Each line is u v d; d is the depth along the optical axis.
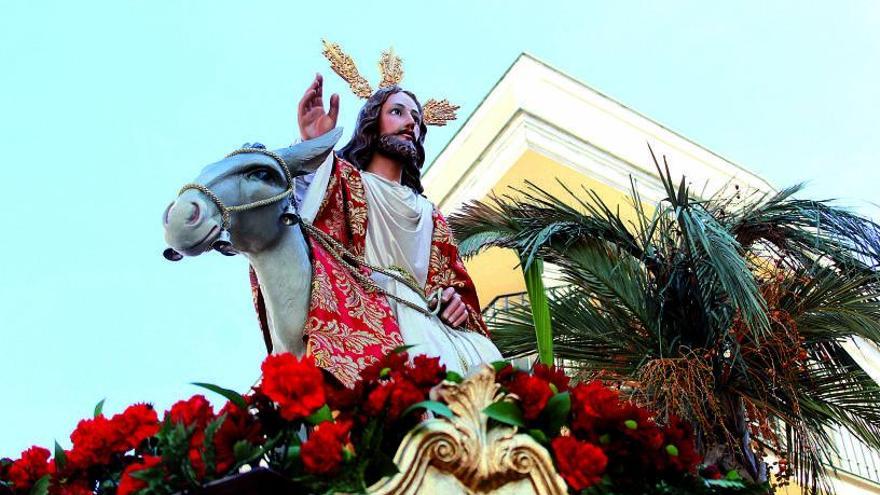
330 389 3.95
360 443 3.76
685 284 9.48
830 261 10.20
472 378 3.96
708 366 9.09
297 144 5.05
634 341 9.67
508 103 16.16
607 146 16.00
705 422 8.77
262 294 4.96
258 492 3.65
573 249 9.86
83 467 4.17
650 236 9.51
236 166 4.73
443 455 3.80
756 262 10.73
